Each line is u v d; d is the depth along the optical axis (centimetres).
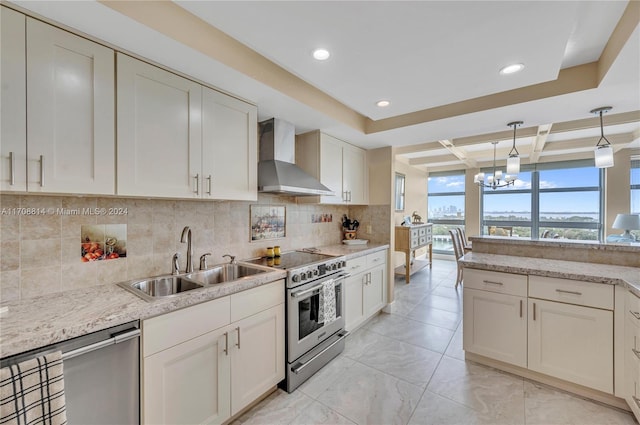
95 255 162
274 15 128
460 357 250
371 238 376
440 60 165
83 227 158
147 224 184
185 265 204
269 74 186
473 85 197
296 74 197
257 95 200
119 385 123
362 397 197
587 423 172
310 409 186
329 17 129
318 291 232
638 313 164
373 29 138
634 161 493
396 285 485
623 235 458
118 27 125
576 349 195
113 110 138
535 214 614
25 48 113
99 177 134
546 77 184
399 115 276
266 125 255
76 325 110
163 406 136
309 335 222
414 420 175
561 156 577
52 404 100
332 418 178
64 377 108
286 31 140
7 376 92
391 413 182
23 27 113
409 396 198
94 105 132
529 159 571
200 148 175
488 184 490
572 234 577
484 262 237
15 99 112
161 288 184
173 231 198
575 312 195
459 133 296
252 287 179
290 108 226
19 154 113
